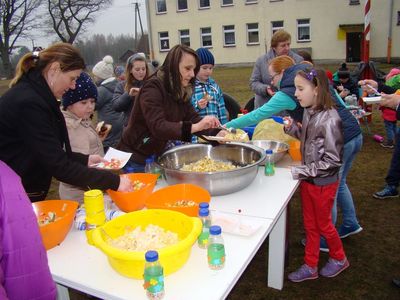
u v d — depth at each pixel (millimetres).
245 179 1756
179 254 1108
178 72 1945
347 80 5438
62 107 2121
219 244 1146
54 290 895
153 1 20031
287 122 2258
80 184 1463
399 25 16094
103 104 3725
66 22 19984
